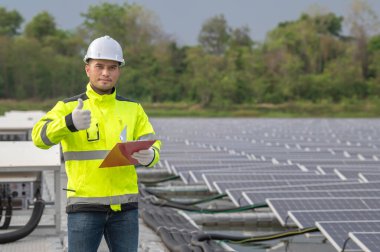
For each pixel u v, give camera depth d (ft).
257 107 324.39
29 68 306.14
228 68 341.00
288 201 47.85
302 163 83.66
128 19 363.97
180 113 314.55
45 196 63.82
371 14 350.84
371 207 46.29
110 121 24.25
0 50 305.94
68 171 24.18
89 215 23.90
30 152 46.93
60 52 348.38
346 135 165.89
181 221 52.44
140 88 330.13
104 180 23.88
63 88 311.06
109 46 23.91
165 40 377.91
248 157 94.32
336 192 52.01
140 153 22.95
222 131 188.44
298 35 358.64
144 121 25.17
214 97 328.29
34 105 294.25
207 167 77.92
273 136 164.25
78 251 24.11
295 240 50.42
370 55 349.00
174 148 118.01
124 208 24.18
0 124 79.46
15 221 49.44
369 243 35.76
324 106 322.34
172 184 79.92
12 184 45.88
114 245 24.56
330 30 401.70
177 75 355.56
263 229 57.57
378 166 76.13
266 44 368.68
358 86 333.42
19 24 387.55
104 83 24.02
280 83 332.80
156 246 43.27
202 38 424.46
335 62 347.97
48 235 44.73
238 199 56.49
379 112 315.37
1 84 305.53
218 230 57.52
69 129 22.44
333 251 48.06
